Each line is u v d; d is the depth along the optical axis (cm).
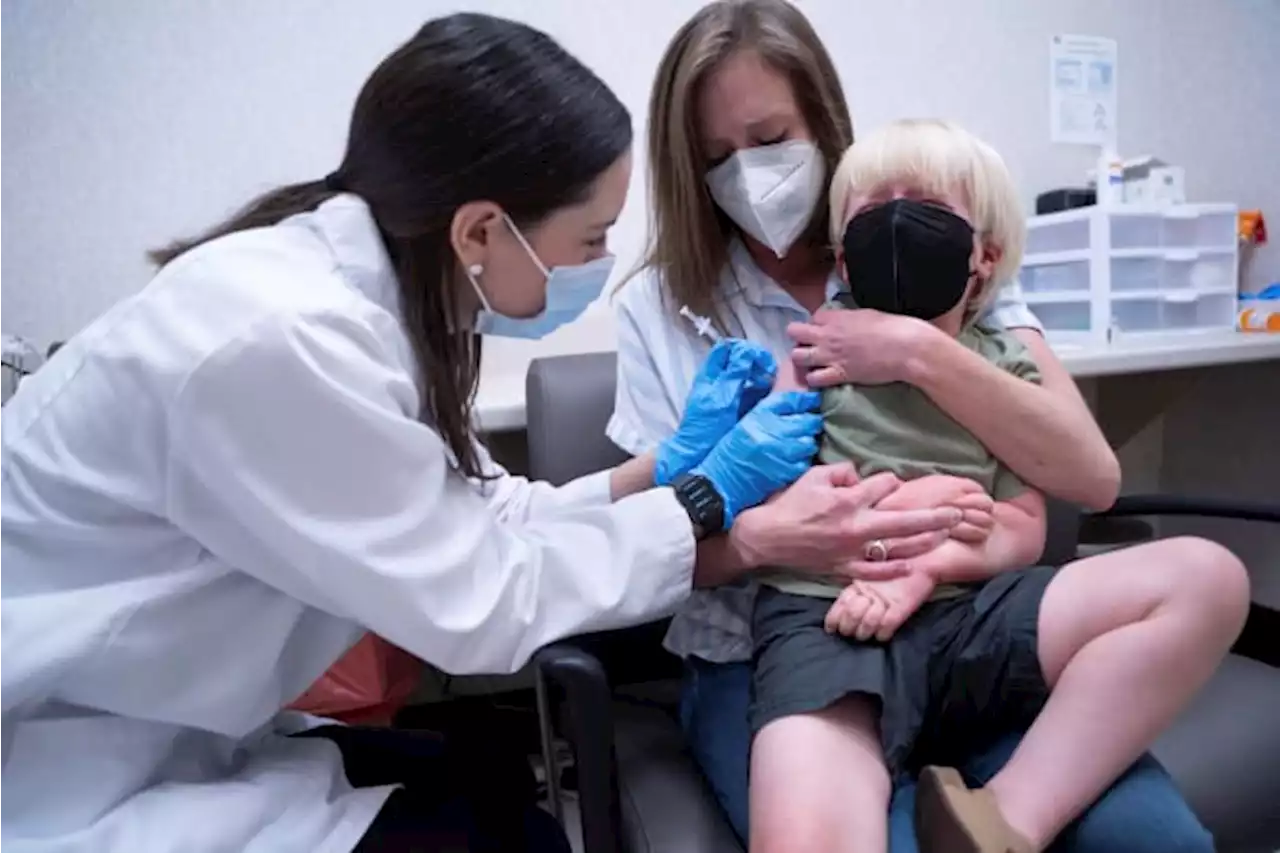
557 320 91
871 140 99
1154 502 126
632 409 111
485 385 153
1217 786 85
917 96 189
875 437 94
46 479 71
